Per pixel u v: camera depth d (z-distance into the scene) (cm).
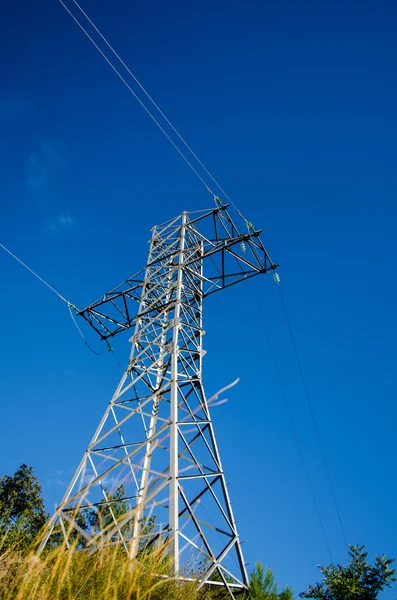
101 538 610
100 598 548
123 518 659
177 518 1064
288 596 1085
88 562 618
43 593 530
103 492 1187
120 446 1335
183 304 1778
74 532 1050
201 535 1109
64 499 1179
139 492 1198
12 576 550
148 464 1341
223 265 1883
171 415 1305
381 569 1420
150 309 1816
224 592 1103
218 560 1094
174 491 1120
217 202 1994
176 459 1196
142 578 628
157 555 679
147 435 1448
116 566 613
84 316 2041
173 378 1413
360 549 1492
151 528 785
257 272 1833
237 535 1190
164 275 1955
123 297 1994
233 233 1894
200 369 1568
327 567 1473
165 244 2139
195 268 1981
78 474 1266
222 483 1281
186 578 700
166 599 625
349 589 1366
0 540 614
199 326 1747
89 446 1345
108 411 1449
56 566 539
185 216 2184
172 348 1525
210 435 1380
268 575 1130
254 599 1064
